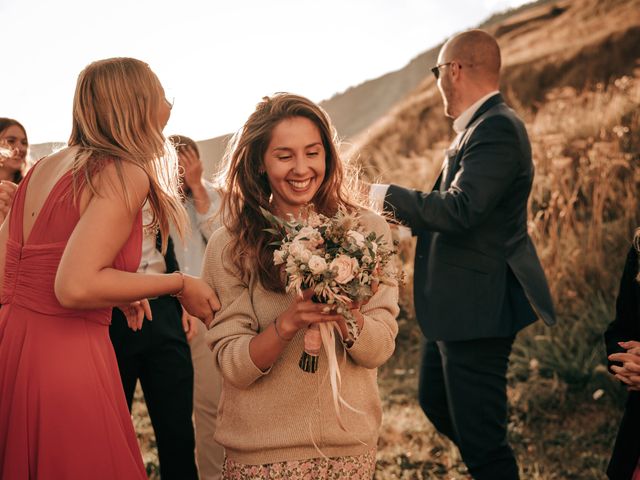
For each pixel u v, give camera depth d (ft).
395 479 13.94
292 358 7.71
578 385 17.11
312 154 7.83
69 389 7.27
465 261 11.87
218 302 8.10
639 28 28.09
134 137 7.61
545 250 20.93
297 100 7.93
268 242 7.93
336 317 7.09
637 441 8.08
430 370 13.11
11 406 7.38
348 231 6.97
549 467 13.88
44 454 7.18
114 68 7.66
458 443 12.41
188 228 8.43
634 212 21.04
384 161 32.68
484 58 12.41
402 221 11.60
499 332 11.64
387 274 7.09
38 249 7.38
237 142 8.21
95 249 6.86
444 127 33.14
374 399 8.08
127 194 7.16
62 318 7.42
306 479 7.63
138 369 11.59
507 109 12.28
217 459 13.02
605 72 28.25
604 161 22.76
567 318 19.61
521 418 16.38
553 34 32.48
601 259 20.39
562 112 27.25
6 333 7.55
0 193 9.89
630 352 8.20
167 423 11.56
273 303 7.88
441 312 11.98
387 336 7.72
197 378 13.09
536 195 23.95
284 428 7.61
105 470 7.33
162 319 11.46
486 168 11.57
